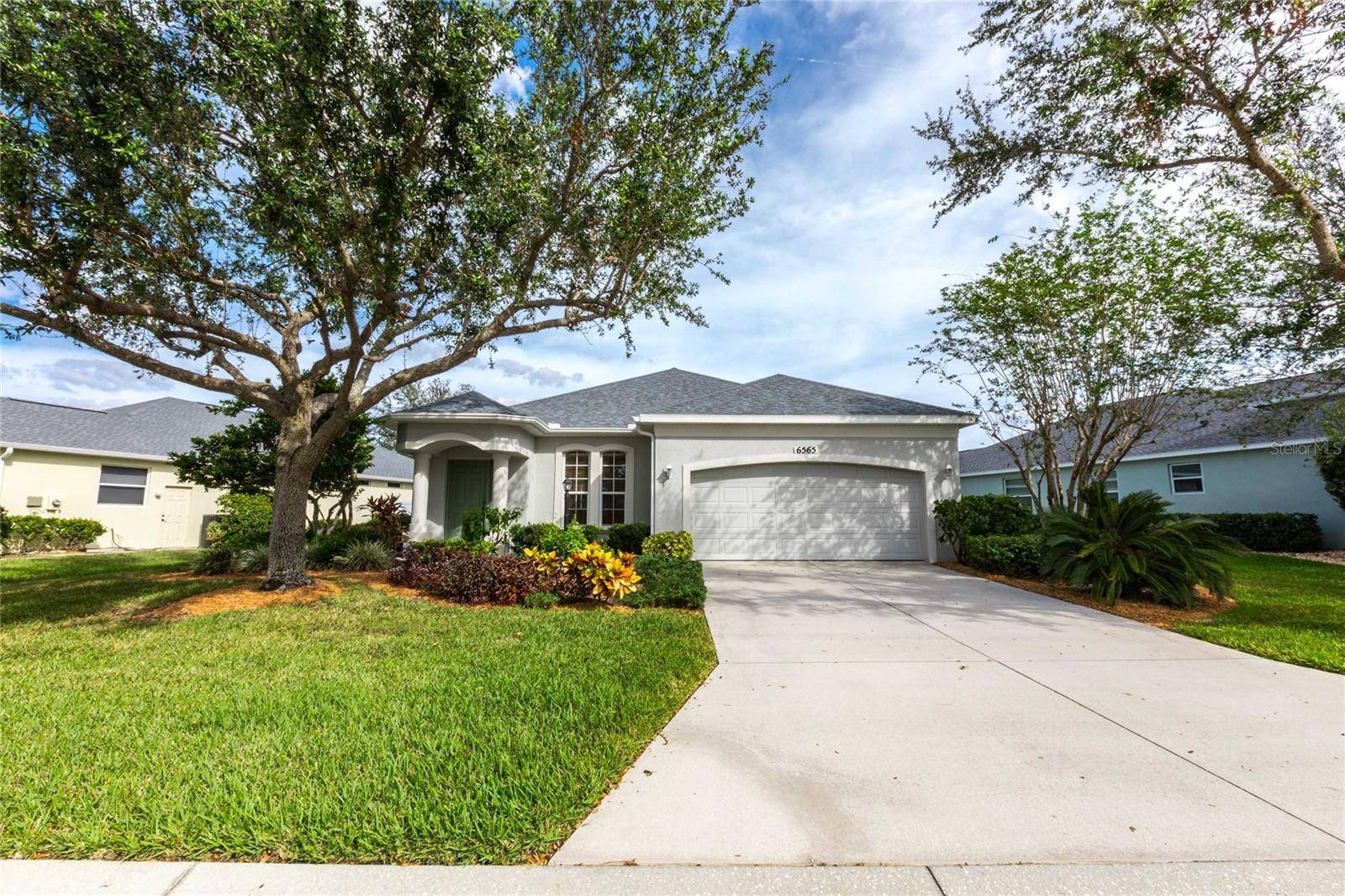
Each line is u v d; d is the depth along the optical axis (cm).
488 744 380
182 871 257
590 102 829
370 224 702
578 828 294
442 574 942
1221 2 795
